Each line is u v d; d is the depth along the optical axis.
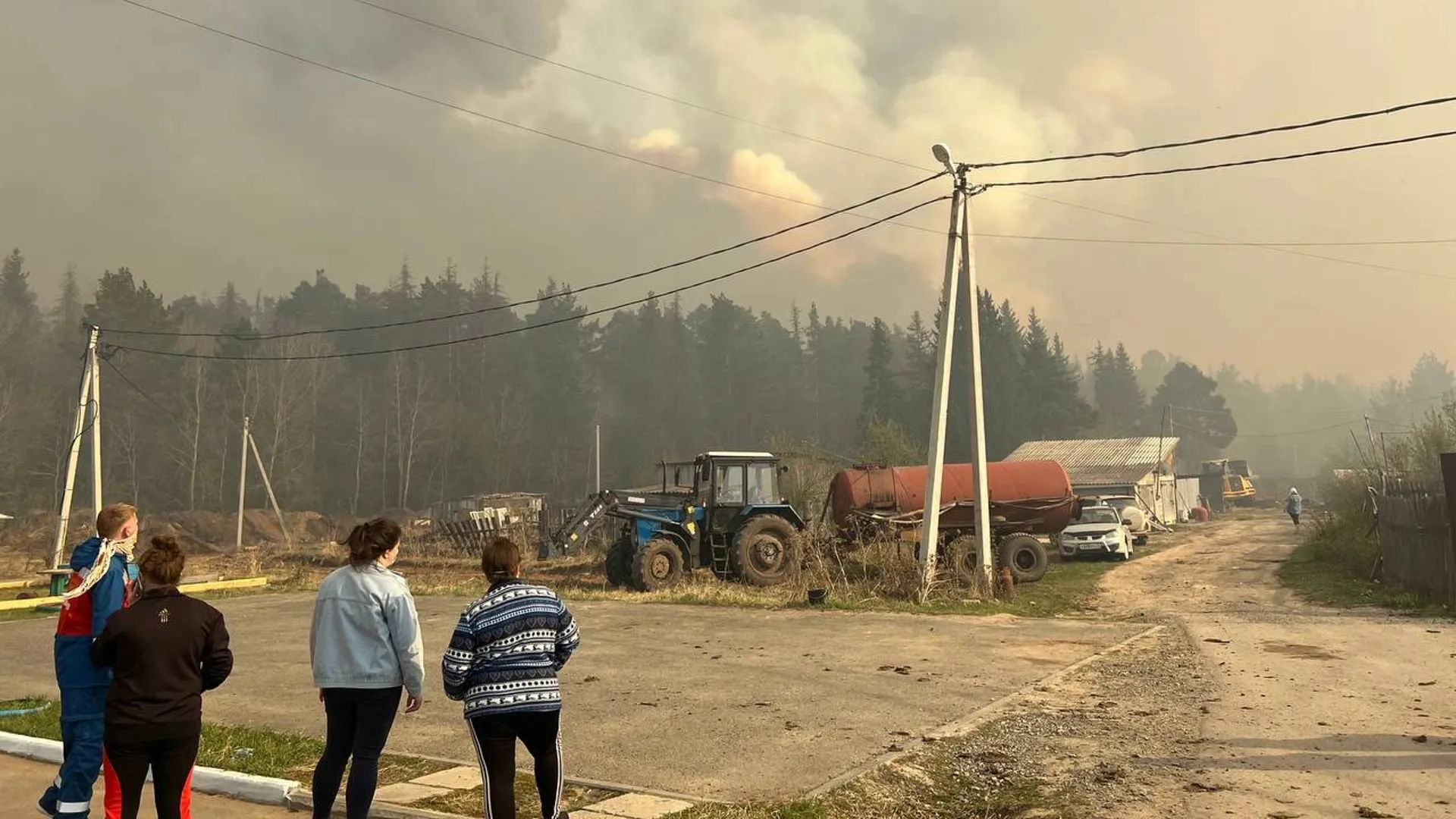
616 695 9.64
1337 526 23.91
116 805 4.64
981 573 18.50
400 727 8.49
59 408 65.56
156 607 4.71
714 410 99.06
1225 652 11.58
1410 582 16.31
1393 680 9.48
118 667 4.63
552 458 85.94
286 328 87.81
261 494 70.88
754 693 9.62
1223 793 6.03
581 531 24.22
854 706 8.94
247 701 9.70
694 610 16.89
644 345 102.94
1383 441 24.61
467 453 80.00
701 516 21.16
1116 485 44.81
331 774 5.01
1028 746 7.48
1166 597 18.33
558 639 5.02
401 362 89.62
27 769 6.96
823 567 19.72
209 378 72.75
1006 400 82.81
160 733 4.58
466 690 4.84
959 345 81.69
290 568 30.00
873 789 6.36
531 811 5.92
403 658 5.04
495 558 5.06
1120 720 8.27
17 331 75.00
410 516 61.38
